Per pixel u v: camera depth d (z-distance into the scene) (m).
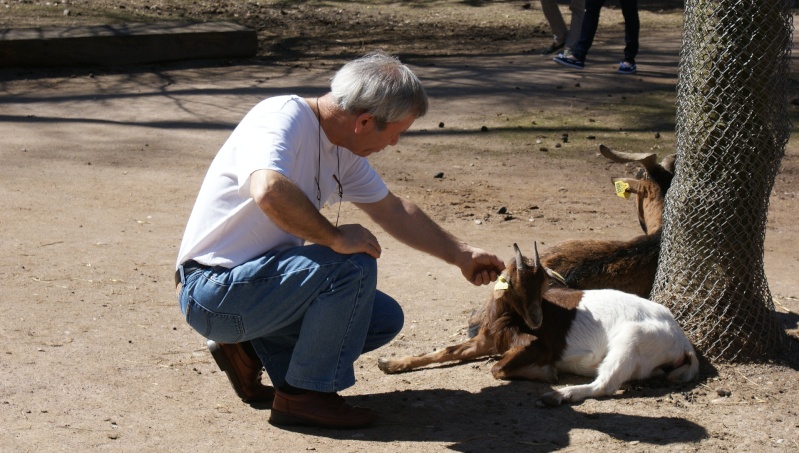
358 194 3.77
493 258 3.88
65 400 3.82
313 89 11.98
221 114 10.84
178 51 13.95
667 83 12.56
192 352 4.47
